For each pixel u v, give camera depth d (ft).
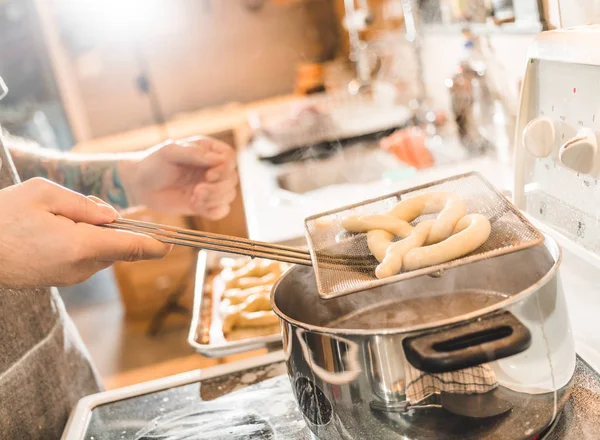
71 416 2.27
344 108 7.21
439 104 5.82
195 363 7.48
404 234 1.97
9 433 2.46
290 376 1.72
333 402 1.56
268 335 2.71
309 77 9.13
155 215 7.32
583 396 1.78
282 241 3.67
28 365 2.62
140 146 8.23
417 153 5.02
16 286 1.92
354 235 2.07
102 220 1.94
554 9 2.80
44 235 1.82
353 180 5.50
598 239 1.96
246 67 10.50
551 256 1.71
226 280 3.48
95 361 8.00
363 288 1.62
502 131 4.19
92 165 3.16
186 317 8.71
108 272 10.86
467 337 1.40
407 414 1.47
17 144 3.31
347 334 1.46
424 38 5.94
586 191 1.98
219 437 1.99
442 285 2.17
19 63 10.28
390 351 1.43
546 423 1.56
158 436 2.07
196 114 10.18
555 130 2.10
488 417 1.47
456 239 1.77
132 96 10.56
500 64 4.10
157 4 10.02
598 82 1.84
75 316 9.41
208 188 3.09
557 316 1.53
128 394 2.33
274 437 1.93
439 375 1.42
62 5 10.00
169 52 10.32
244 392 2.21
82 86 10.50
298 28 10.33
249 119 8.29
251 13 10.25
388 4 7.08
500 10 3.67
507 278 2.01
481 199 2.05
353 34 7.86
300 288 2.07
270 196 4.86
